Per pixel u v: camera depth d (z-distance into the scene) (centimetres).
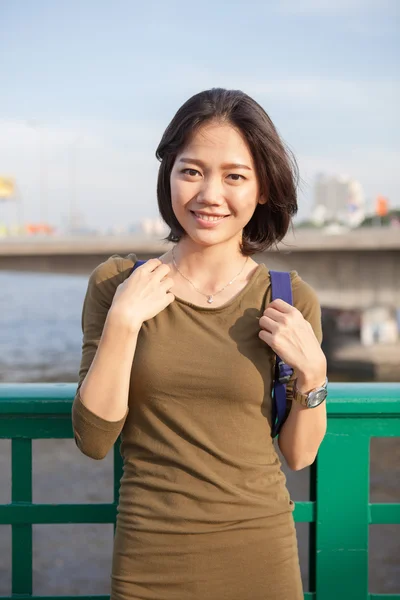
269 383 168
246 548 158
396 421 206
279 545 160
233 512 158
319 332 177
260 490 162
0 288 7856
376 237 2234
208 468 161
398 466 958
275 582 159
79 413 160
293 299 176
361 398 201
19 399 198
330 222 5022
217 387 161
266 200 176
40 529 738
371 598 207
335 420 205
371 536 720
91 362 170
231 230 170
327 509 206
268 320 164
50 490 854
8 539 693
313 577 210
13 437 202
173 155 172
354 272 2312
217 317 168
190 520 157
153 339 165
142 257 3028
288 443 175
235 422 163
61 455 1005
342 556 206
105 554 675
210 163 165
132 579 159
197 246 174
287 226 182
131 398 166
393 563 652
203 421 162
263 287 175
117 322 156
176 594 157
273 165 168
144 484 163
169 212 179
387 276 2294
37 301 6016
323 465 206
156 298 161
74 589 605
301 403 168
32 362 2694
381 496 835
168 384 162
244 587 157
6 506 202
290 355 163
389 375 2262
